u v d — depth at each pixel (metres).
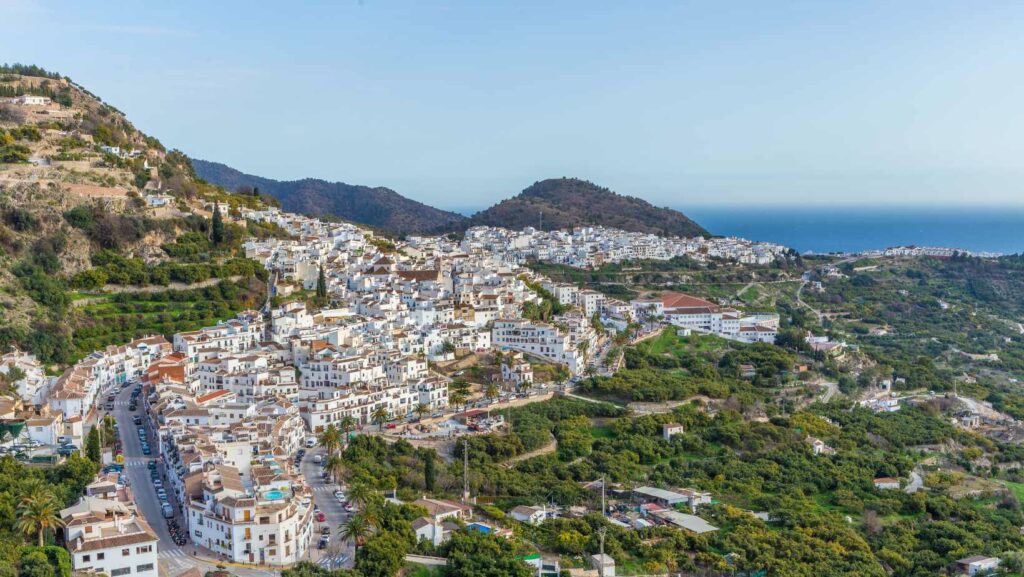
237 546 190.50
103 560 174.00
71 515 182.50
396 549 191.12
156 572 179.50
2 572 155.12
